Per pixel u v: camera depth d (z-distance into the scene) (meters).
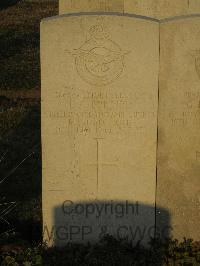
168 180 1.80
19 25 6.22
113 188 1.79
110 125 1.74
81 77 1.70
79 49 1.68
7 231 1.83
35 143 2.89
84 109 1.72
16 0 7.48
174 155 1.78
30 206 2.12
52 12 6.93
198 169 1.79
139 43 1.68
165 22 1.67
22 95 3.94
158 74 1.70
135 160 1.77
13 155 2.70
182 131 1.75
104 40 1.67
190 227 1.83
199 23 1.67
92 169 1.77
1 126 3.15
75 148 1.75
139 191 1.79
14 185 2.35
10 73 4.46
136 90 1.71
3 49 5.20
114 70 1.69
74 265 1.65
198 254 1.72
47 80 1.69
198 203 1.81
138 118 1.74
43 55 1.68
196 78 1.71
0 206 2.10
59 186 1.78
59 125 1.73
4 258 1.65
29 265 1.62
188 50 1.69
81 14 1.66
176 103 1.73
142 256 1.71
